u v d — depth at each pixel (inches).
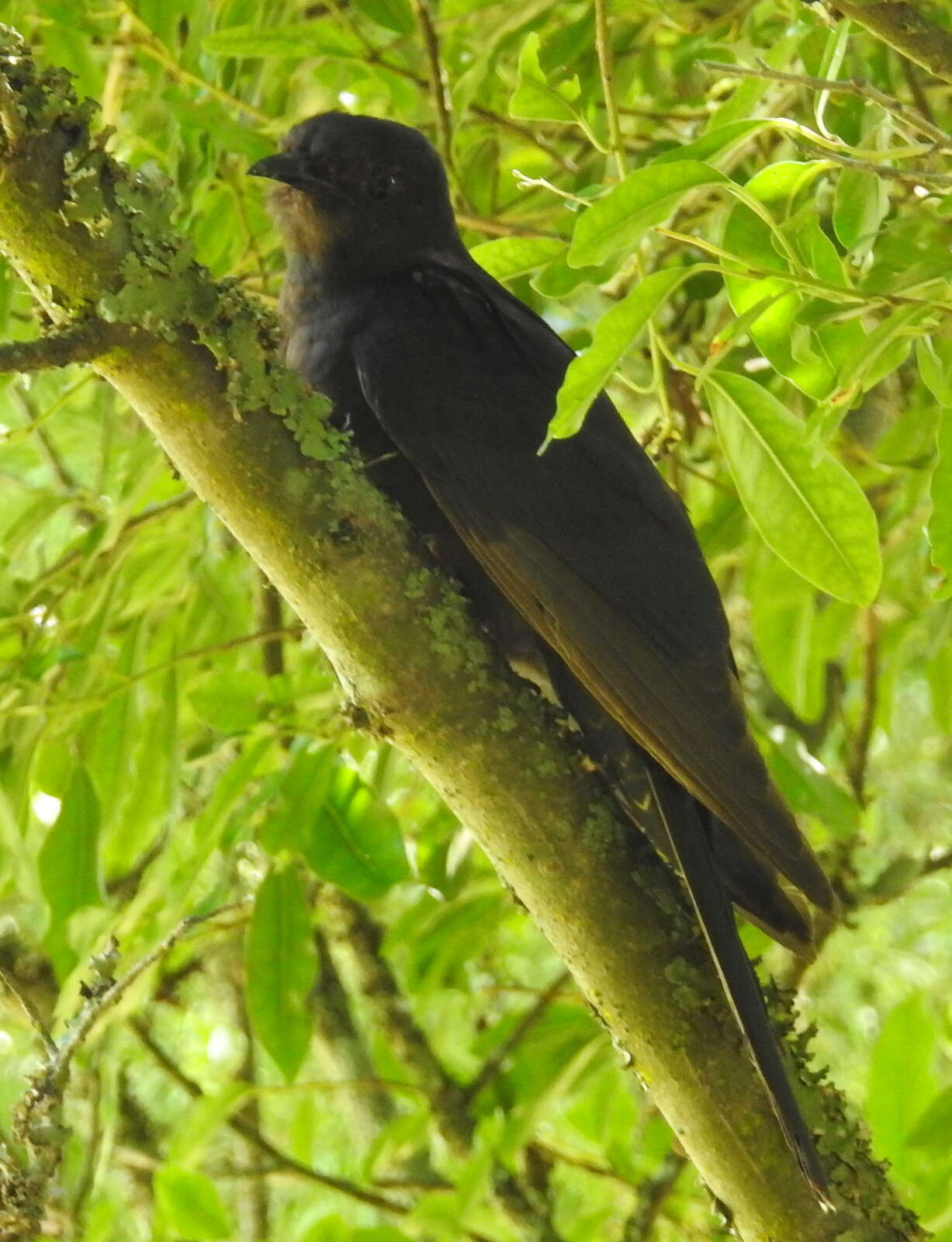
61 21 314.0
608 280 243.1
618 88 367.9
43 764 341.1
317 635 228.5
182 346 211.8
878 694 385.4
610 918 226.7
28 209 204.2
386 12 331.0
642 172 200.2
